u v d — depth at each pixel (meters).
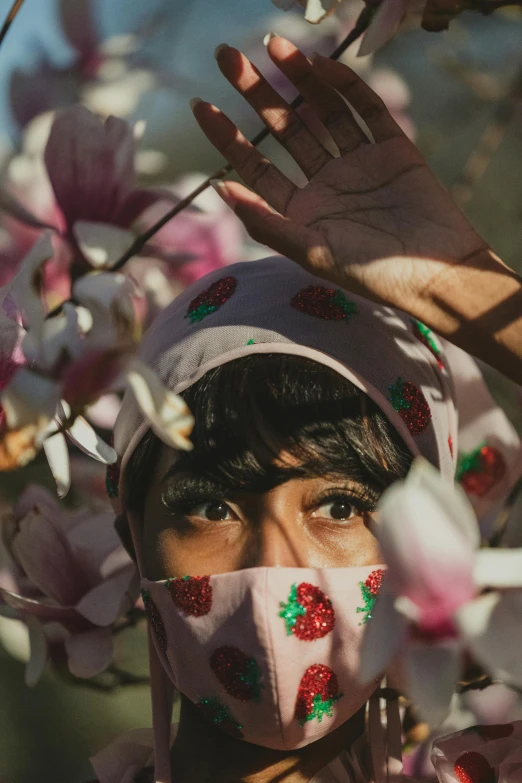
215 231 1.90
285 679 1.38
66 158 1.61
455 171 2.64
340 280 1.32
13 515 1.76
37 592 1.79
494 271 1.28
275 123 1.40
